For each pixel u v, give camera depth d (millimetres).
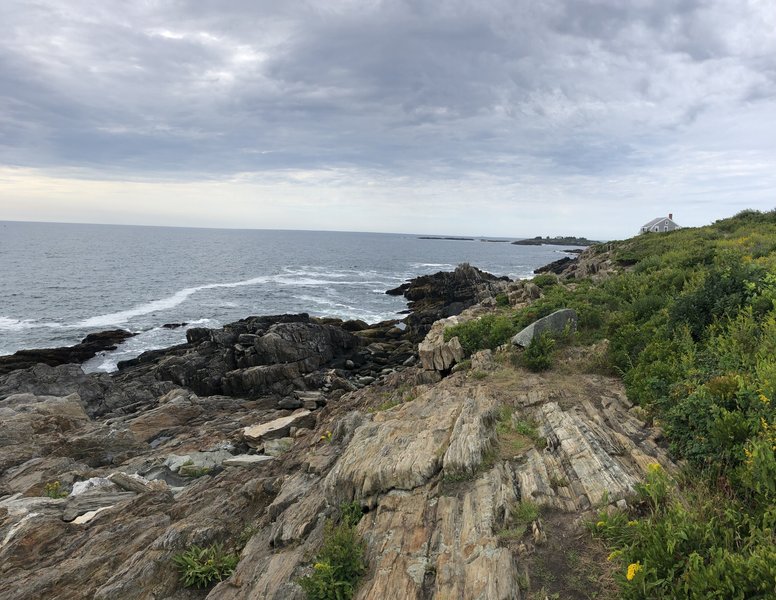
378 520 5988
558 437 7102
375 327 42719
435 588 4688
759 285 9688
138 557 7023
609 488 5582
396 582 4879
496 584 4469
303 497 7465
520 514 5477
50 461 13719
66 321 44594
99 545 7859
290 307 54031
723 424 5469
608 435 6918
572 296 16609
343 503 6617
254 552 6492
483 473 6449
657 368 8266
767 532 4133
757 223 27406
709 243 22125
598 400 8609
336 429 9961
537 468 6375
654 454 6266
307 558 5719
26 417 17406
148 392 25578
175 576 6574
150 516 8656
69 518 9578
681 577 3951
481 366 11602
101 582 6793
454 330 15195
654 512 4918
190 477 13211
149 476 13141
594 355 10844
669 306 11219
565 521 5344
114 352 36094
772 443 4906
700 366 7715
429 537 5488
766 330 7809
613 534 4832
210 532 7293
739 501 4730
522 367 11086
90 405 23750
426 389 12070
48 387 23594
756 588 3572
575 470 6160
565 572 4637
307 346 31594
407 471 6539
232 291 64188
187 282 71562
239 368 29375
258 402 23094
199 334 34500
